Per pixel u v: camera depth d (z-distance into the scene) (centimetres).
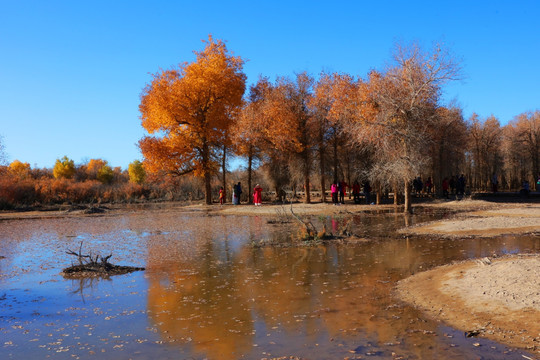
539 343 565
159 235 1998
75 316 794
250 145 4078
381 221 2230
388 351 570
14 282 1107
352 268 1116
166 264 1280
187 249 1552
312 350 588
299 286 954
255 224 2362
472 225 1795
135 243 1755
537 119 5900
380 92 2730
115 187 6059
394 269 1081
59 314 809
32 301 910
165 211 3781
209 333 678
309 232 1664
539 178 5028
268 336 652
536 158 5681
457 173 5028
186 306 836
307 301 834
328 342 614
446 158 4062
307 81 3894
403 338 615
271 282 1003
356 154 3838
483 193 4541
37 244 1830
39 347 638
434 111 2819
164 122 4072
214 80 4181
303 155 3866
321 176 3938
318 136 3841
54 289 1016
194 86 4144
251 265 1215
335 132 3753
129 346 632
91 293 966
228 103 4341
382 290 888
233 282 1020
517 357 532
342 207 3191
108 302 885
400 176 2623
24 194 5012
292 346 606
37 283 1088
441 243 1448
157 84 4194
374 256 1266
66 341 661
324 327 680
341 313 748
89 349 624
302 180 4234
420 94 2589
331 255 1316
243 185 4944
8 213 4022
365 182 3644
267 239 1711
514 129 6134
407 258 1213
